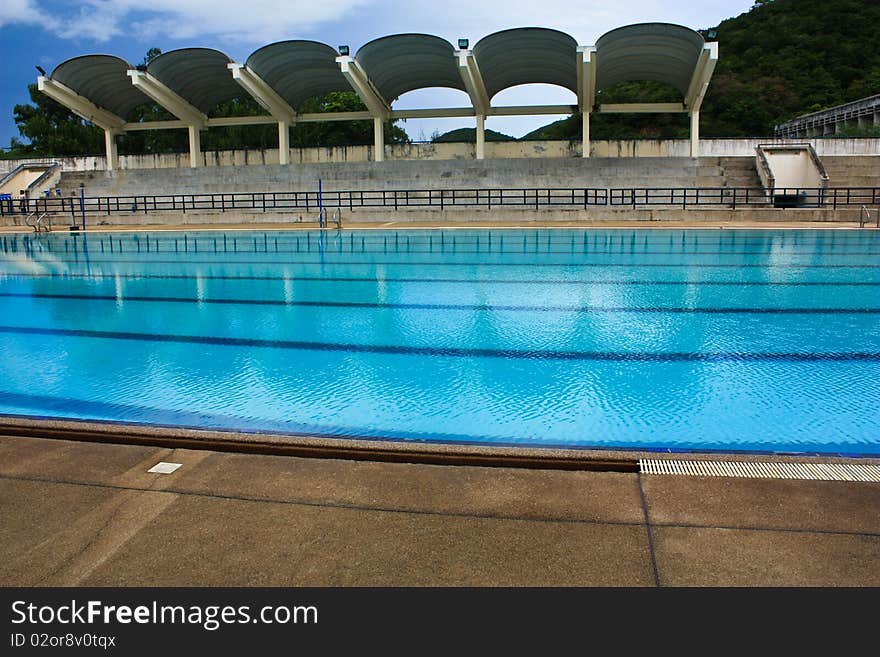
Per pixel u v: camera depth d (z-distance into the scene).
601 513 2.29
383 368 4.83
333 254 12.83
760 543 2.08
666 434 3.45
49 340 5.88
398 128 61.09
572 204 21.91
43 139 52.25
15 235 19.12
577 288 8.43
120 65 28.14
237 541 2.13
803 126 52.31
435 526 2.22
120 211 23.75
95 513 2.33
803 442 3.33
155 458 2.86
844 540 2.09
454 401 4.03
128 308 7.42
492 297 7.82
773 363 4.85
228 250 13.95
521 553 2.05
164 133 52.88
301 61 27.16
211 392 4.29
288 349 5.45
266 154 33.22
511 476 2.63
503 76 28.86
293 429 3.60
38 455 2.90
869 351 5.18
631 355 5.11
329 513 2.32
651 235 15.84
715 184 25.41
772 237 14.95
